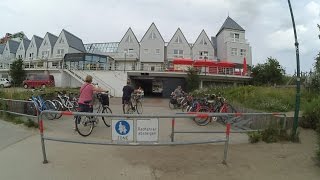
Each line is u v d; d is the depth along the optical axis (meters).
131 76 40.47
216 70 43.34
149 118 5.46
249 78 44.38
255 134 8.02
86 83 8.86
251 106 12.72
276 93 14.27
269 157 6.46
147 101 29.23
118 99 30.09
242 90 16.97
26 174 5.12
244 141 8.12
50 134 8.39
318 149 6.47
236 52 54.28
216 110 11.99
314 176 5.37
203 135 9.10
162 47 54.78
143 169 5.47
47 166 5.53
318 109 9.20
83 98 8.62
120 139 5.46
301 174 5.46
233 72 44.16
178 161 6.01
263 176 5.31
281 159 6.34
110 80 38.31
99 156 6.20
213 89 22.62
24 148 6.74
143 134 5.48
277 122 8.95
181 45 55.75
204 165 5.80
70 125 9.97
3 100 11.55
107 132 8.92
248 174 5.38
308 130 8.88
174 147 7.18
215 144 7.63
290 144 7.65
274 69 43.06
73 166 5.55
